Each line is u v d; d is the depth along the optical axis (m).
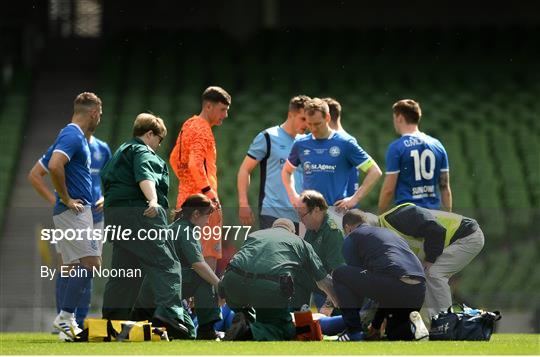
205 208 26.30
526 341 25.23
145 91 76.06
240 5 85.25
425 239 26.67
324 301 26.56
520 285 28.11
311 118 29.38
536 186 65.12
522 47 82.81
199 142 28.31
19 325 29.89
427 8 87.38
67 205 26.38
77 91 77.75
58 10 84.00
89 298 26.48
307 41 82.50
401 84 78.44
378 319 26.12
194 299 26.48
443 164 29.45
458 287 27.44
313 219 26.23
